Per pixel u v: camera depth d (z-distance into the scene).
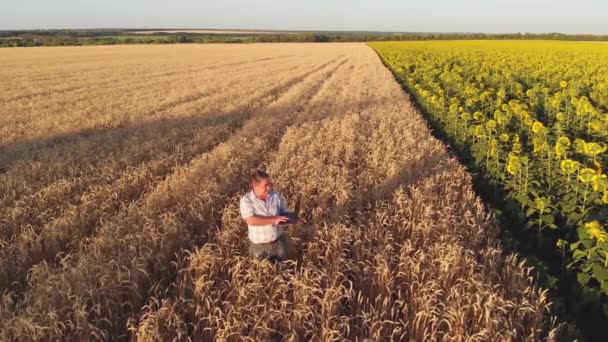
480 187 11.27
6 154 13.42
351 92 25.41
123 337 5.46
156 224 7.89
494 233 7.91
